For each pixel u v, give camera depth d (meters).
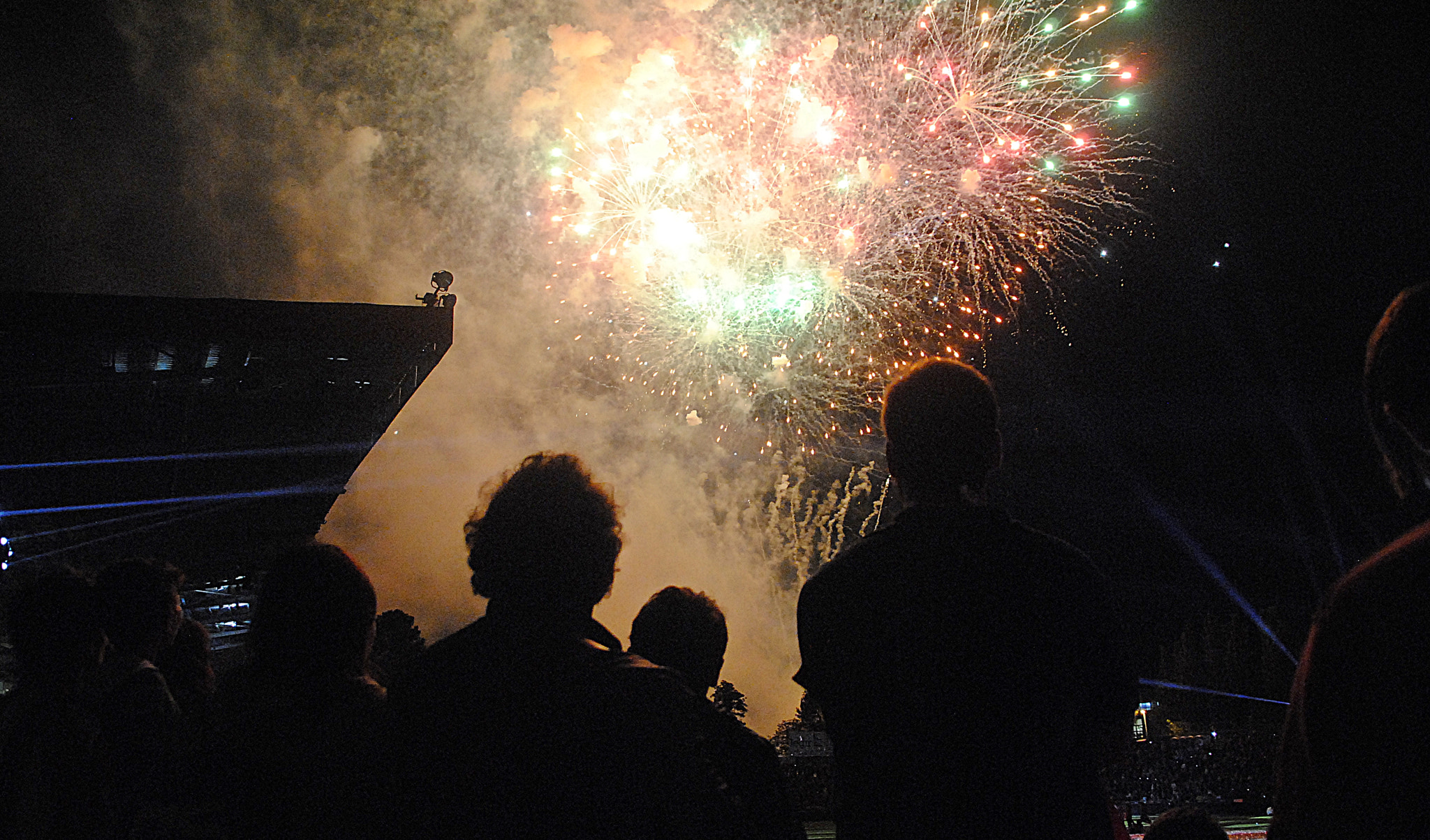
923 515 2.20
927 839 1.95
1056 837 1.93
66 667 3.43
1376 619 1.25
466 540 2.34
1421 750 1.19
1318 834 1.27
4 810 3.21
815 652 2.20
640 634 2.88
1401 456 1.41
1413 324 1.38
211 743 2.40
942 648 2.02
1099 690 2.01
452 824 1.82
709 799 1.81
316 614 2.45
